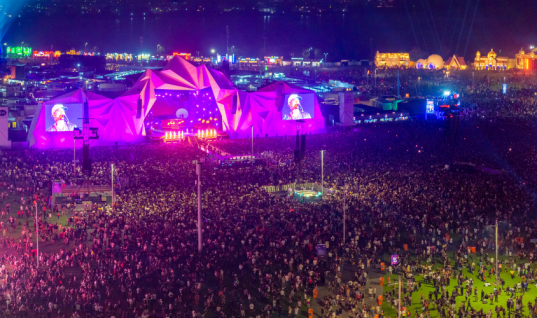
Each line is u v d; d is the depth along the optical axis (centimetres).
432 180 8750
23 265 5828
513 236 6775
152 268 5634
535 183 8681
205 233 6550
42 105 12000
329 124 14712
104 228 6781
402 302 5134
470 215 7312
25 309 4922
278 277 5628
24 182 8962
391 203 7619
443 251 6219
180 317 4822
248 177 9012
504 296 5325
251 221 6931
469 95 18150
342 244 6369
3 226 7175
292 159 10238
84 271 5716
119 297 5194
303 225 6888
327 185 8606
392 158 10312
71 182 8612
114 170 9262
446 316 4822
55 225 7025
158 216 7038
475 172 9375
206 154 10712
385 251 6394
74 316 4756
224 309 5059
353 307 5044
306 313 4994
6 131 11888
